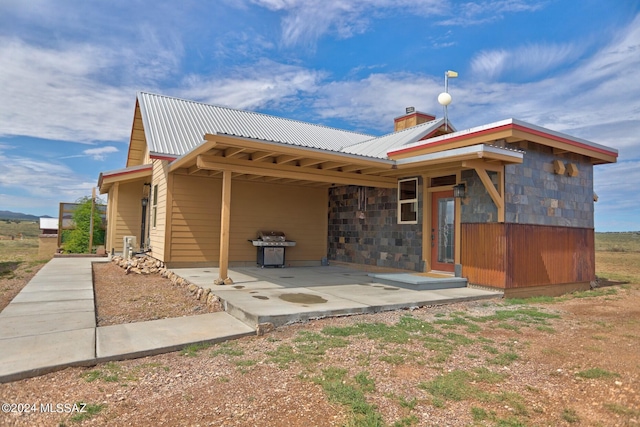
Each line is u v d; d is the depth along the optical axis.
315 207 12.39
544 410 2.85
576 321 5.59
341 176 9.03
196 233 10.38
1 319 5.09
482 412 2.80
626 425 2.62
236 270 10.12
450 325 5.23
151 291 7.41
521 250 7.58
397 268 9.82
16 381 3.29
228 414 2.76
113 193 14.58
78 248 17.02
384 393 3.10
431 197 9.12
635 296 8.07
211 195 10.62
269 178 10.87
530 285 7.71
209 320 5.21
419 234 9.23
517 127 7.12
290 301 5.96
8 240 31.36
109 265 11.89
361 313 5.71
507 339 4.64
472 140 7.75
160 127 11.39
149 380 3.37
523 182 7.75
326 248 12.54
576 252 8.92
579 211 9.10
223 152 7.60
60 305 5.98
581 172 9.25
